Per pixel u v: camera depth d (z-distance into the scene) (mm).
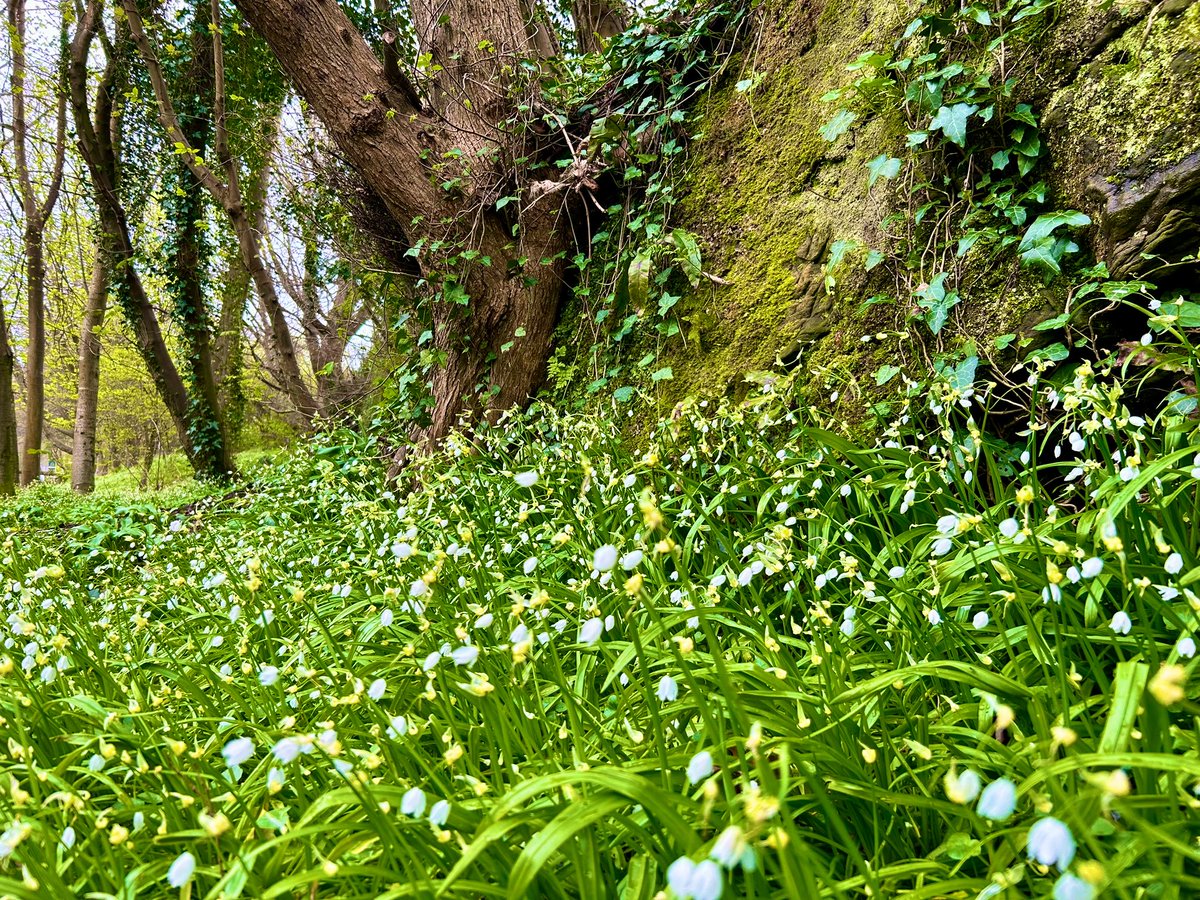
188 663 2508
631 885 1128
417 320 6078
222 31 9109
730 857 627
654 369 4410
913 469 2309
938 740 1385
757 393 3547
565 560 2801
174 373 12844
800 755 1185
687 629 1892
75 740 1857
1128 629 1193
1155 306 2230
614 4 6895
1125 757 814
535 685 1609
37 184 14539
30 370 15156
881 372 3113
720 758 1027
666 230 4637
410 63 7711
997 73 2980
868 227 3482
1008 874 978
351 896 1091
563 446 4008
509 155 5465
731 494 2725
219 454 12820
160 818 1503
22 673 2109
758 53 4391
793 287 3785
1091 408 2191
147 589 3898
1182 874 833
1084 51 2713
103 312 15430
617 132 4980
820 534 2279
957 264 3066
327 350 16875
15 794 1221
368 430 6895
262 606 2664
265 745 1705
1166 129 2424
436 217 5477
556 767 1374
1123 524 1654
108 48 12164
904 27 3422
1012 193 2924
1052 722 1271
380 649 2314
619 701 1562
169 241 12336
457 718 1816
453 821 1115
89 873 1278
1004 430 2863
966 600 1696
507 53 5523
